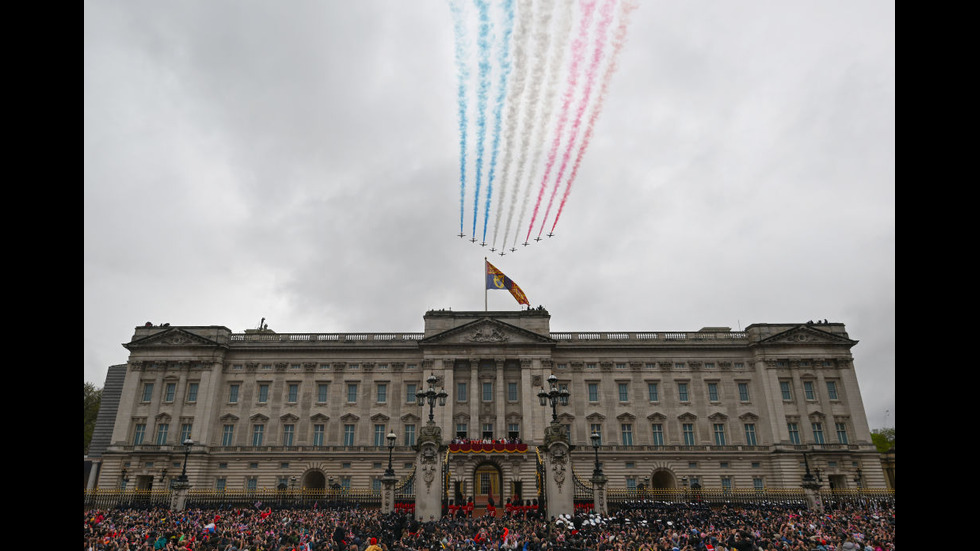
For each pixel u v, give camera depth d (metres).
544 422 83.44
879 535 35.41
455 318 89.75
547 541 31.19
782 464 81.38
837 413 84.75
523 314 89.69
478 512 57.50
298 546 31.45
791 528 39.88
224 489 77.44
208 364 86.94
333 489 73.19
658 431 85.19
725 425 85.31
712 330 91.88
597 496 46.72
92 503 67.62
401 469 82.69
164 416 85.00
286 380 87.94
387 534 35.72
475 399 84.44
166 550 31.56
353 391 87.69
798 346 86.88
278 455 83.50
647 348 88.19
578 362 87.88
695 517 48.62
